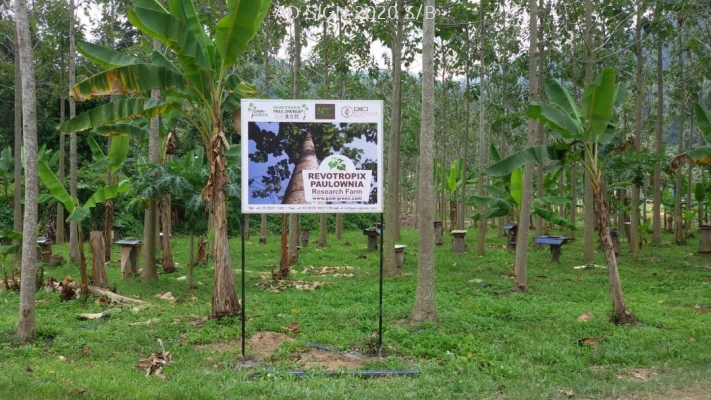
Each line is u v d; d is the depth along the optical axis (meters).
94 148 14.61
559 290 12.05
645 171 16.06
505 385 5.98
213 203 9.10
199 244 15.99
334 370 6.50
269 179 7.09
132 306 10.12
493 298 11.08
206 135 9.18
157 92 12.30
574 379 6.23
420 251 8.74
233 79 9.20
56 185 10.52
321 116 7.12
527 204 11.86
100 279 11.91
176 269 15.19
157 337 7.98
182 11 8.25
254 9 7.82
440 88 27.48
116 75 7.90
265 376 6.22
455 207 28.91
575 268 15.46
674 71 22.70
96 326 8.64
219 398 5.34
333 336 7.89
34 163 7.63
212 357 7.07
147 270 12.96
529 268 15.53
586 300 11.04
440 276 13.98
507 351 7.34
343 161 7.16
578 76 19.94
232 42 8.17
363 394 5.54
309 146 7.12
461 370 6.49
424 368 6.54
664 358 7.14
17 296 11.18
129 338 7.85
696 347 7.54
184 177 12.07
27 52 7.32
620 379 6.25
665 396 5.61
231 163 11.82
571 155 9.39
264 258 18.03
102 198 11.24
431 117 8.57
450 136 35.81
